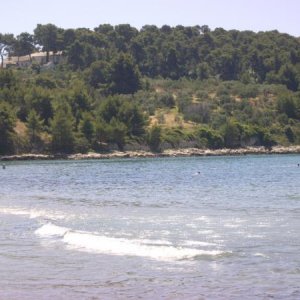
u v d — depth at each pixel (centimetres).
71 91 19175
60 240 2997
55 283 2148
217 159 15962
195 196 5503
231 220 3675
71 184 7388
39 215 4106
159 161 14862
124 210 4362
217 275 2195
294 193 5653
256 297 1905
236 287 2027
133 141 18388
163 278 2173
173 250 2636
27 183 7725
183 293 1975
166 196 5547
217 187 6606
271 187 6475
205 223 3541
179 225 3462
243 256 2500
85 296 1970
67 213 4209
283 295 1919
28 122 16938
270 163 13212
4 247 2856
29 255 2644
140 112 18888
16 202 5156
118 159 16500
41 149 16900
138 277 2198
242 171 10006
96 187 6819
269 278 2134
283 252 2572
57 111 17412
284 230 3206
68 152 17188
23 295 2003
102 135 17850
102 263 2442
